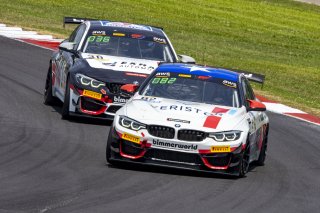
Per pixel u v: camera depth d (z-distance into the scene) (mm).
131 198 29297
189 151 33750
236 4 157875
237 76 39781
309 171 39062
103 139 41031
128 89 39531
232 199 30750
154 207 28234
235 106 37438
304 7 168250
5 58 68188
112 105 44438
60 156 36062
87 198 28766
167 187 31688
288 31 138375
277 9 160750
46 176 31922
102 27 49938
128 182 31984
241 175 35156
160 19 125812
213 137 34000
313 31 143250
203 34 119000
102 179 32125
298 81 85188
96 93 44406
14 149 36688
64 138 40312
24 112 46594
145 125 34156
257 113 39219
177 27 121000
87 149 38188
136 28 50594
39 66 66250
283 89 76750
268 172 37688
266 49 115500
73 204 27688
